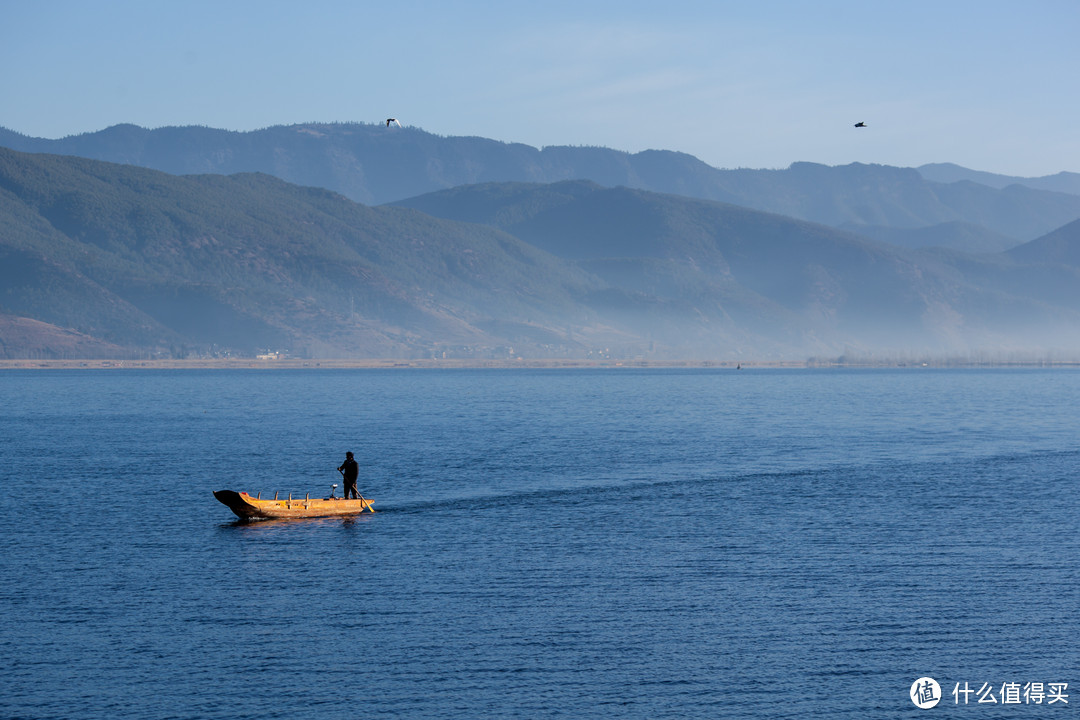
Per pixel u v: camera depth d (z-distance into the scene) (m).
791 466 97.19
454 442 121.88
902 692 38.19
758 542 60.88
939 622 45.19
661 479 87.75
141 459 103.69
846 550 58.69
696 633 43.75
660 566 54.78
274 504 67.69
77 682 38.41
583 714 36.12
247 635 43.34
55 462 101.19
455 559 56.38
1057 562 55.66
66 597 48.56
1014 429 143.12
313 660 40.59
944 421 159.50
